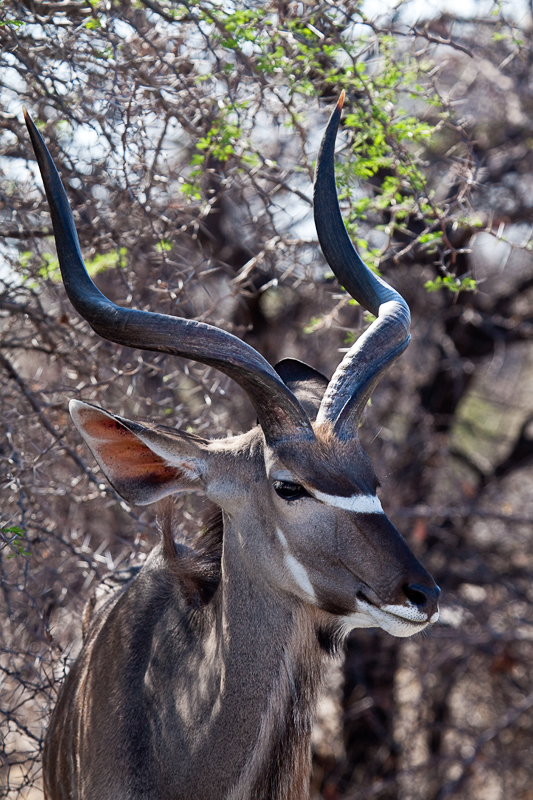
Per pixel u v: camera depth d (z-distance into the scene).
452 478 15.30
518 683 15.05
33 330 9.47
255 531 5.78
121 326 5.53
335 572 5.54
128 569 8.48
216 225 13.04
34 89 8.50
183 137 11.13
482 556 15.73
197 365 10.37
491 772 14.97
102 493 8.40
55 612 10.05
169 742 5.97
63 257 5.62
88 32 8.30
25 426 8.98
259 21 8.48
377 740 15.38
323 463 5.55
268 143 11.75
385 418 15.20
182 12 8.71
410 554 5.45
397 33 8.72
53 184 5.56
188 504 8.91
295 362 6.86
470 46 13.43
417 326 15.05
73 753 6.79
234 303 13.85
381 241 12.95
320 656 5.96
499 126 14.59
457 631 14.18
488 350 15.97
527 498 16.41
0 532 6.98
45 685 8.31
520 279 15.45
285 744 5.87
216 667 5.86
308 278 9.41
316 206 6.45
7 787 7.88
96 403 9.19
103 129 8.19
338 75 9.12
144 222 9.09
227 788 5.78
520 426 17.44
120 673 6.41
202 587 6.31
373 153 8.90
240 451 5.90
